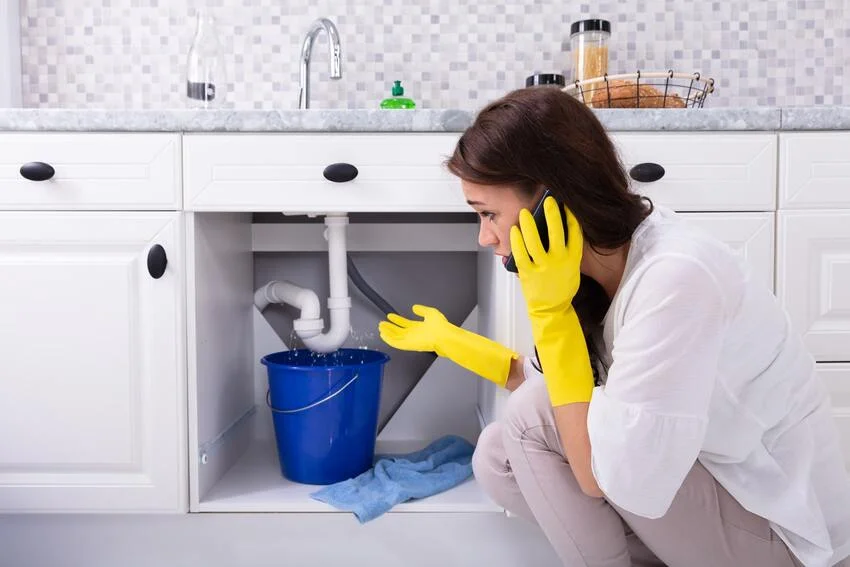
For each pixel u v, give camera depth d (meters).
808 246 1.46
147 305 1.45
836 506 0.99
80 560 1.51
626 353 0.89
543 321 0.98
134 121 1.43
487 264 1.73
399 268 2.05
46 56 2.00
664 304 0.86
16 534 1.51
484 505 1.49
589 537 1.11
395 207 1.45
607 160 0.92
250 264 1.97
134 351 1.46
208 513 1.50
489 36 2.01
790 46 2.00
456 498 1.53
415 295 2.05
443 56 2.01
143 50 2.00
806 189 1.45
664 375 0.86
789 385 0.96
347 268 1.99
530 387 1.17
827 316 1.47
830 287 1.46
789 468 0.98
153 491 1.47
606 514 1.11
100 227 1.44
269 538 1.50
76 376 1.46
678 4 2.00
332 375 1.60
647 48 2.00
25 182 1.43
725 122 1.44
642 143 1.44
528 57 2.01
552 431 1.11
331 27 1.74
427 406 2.03
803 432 0.98
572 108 0.92
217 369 1.65
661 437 0.87
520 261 0.94
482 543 1.51
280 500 1.51
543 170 0.90
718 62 2.00
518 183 0.93
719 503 1.01
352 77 2.01
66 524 1.51
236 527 1.50
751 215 1.46
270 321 2.04
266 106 2.02
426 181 1.45
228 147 1.44
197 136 1.44
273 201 1.45
